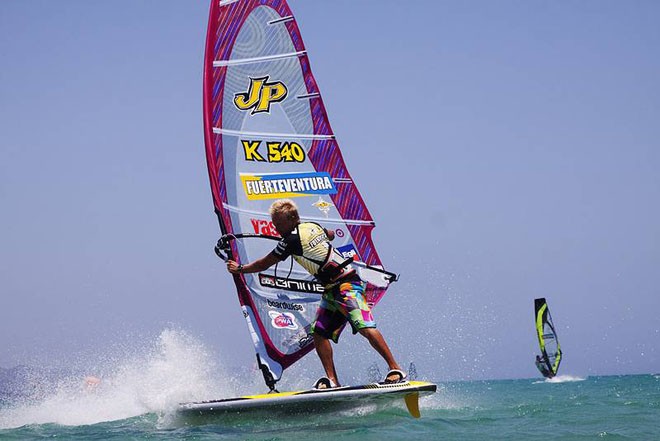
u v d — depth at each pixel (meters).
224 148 32.75
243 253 32.22
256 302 31.89
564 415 29.02
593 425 25.53
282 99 34.09
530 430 23.98
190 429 26.17
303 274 32.75
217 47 33.03
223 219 32.12
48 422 30.66
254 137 33.38
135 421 29.56
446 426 25.05
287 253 28.16
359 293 28.02
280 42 34.38
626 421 26.72
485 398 43.34
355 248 33.91
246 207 32.78
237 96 33.31
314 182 33.88
